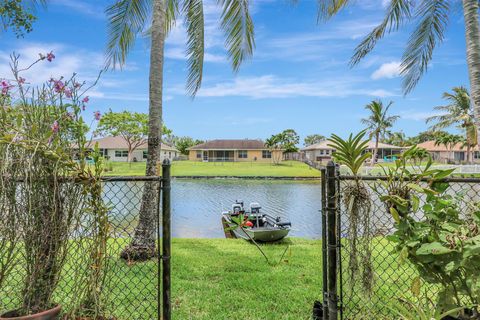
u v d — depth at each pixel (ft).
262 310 8.78
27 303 5.72
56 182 5.74
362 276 5.99
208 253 15.69
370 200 5.89
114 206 6.47
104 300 6.44
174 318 8.23
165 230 6.35
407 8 20.77
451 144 131.64
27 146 5.59
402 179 5.68
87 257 6.03
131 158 115.14
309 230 29.30
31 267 5.74
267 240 19.93
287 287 10.56
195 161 142.82
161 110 15.01
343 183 6.07
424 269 5.62
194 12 19.42
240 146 142.82
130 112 103.24
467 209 5.71
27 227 5.68
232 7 19.57
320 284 10.84
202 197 52.13
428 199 5.67
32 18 17.42
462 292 5.41
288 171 98.22
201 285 10.77
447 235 5.30
